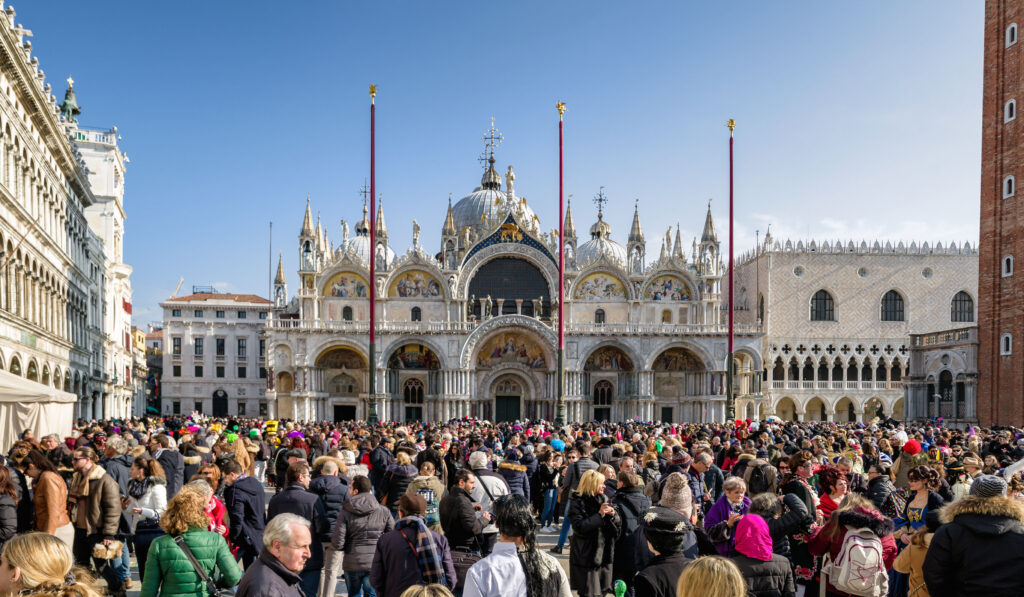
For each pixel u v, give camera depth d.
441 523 13.77
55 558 7.52
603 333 93.44
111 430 31.05
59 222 53.62
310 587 14.91
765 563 10.89
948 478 20.73
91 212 81.75
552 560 10.27
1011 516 9.87
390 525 14.58
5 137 38.97
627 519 14.16
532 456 25.80
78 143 81.38
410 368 95.06
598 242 116.62
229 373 118.69
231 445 20.48
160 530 16.11
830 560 12.04
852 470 19.52
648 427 46.97
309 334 89.75
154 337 155.00
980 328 63.94
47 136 48.41
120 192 90.69
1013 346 60.22
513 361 95.00
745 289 112.00
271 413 89.38
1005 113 62.00
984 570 9.68
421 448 26.83
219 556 10.70
